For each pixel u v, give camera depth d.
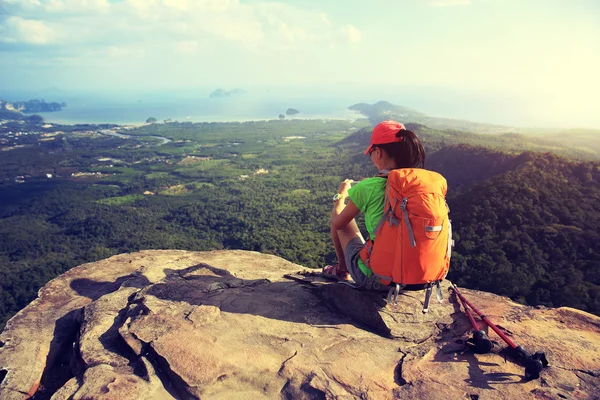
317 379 2.82
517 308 3.88
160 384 2.84
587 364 2.95
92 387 2.74
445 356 3.13
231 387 2.79
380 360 3.11
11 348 3.84
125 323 3.54
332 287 4.04
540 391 2.64
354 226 4.12
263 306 3.94
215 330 3.41
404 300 3.78
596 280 28.17
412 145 3.50
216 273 5.05
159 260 5.95
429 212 3.07
